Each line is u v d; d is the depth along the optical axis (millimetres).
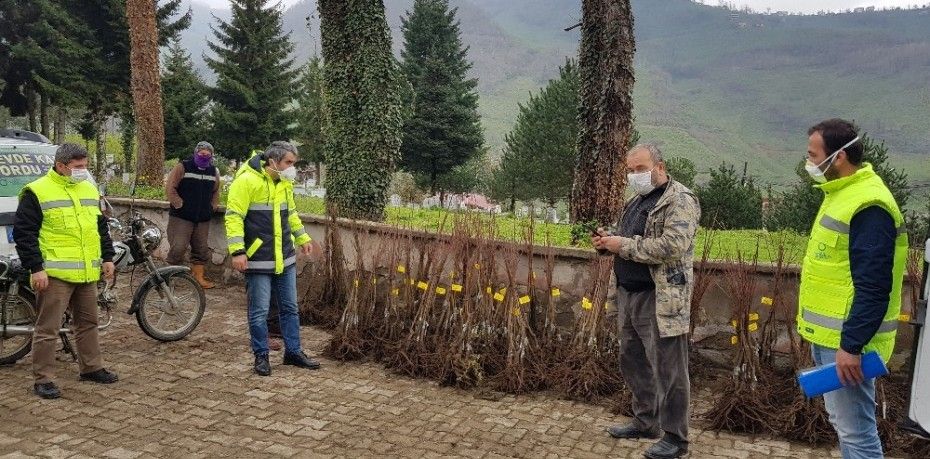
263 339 5137
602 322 5102
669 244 3537
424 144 32781
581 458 3816
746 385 4406
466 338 5145
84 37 28062
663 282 3672
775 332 4906
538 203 33781
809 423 4113
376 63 8352
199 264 7938
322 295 6812
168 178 7652
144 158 12711
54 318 4531
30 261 4387
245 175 5098
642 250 3600
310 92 35719
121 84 28953
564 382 4871
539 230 8023
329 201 8562
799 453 3973
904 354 4738
